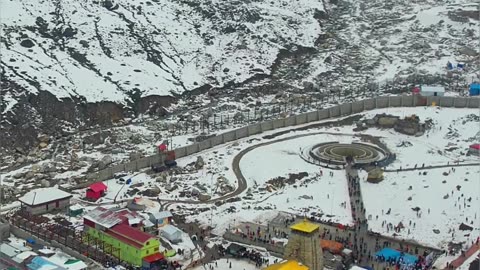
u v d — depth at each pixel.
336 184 184.62
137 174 190.38
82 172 191.25
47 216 162.25
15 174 187.88
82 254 140.75
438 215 162.25
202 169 194.75
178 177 188.75
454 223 157.50
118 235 141.88
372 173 184.00
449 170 188.75
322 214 165.50
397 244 148.75
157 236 148.38
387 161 199.25
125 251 140.00
